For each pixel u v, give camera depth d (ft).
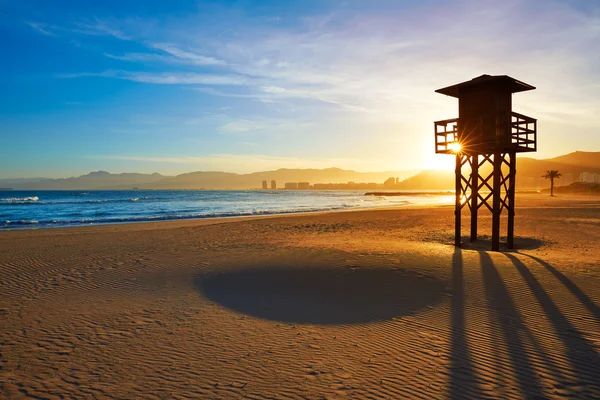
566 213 109.29
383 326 22.35
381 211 137.18
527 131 52.29
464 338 20.25
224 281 34.12
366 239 60.13
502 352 18.44
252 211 170.09
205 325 23.13
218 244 56.75
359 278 33.40
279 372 16.79
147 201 285.64
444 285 30.60
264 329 22.30
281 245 53.78
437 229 75.10
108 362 18.13
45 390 15.60
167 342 20.52
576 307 24.76
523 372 16.43
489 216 104.47
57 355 18.99
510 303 25.89
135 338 21.13
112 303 27.94
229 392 15.12
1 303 28.07
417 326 22.20
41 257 47.06
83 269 39.86
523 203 188.34
